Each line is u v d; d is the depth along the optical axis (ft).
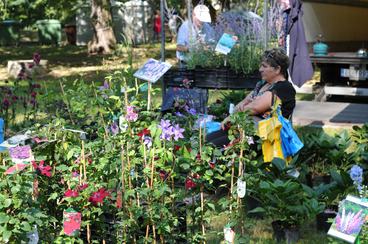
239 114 15.57
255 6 32.01
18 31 97.66
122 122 15.34
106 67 26.17
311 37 42.68
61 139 15.49
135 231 15.12
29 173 12.94
